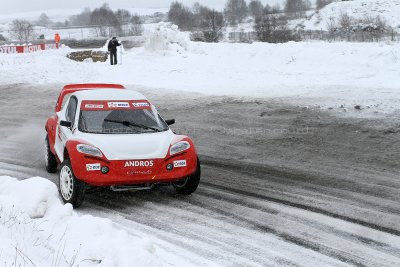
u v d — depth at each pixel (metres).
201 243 6.00
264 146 11.35
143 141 7.53
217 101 16.88
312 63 23.83
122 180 7.11
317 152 10.62
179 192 8.00
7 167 9.96
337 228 6.45
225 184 8.59
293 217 6.87
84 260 4.91
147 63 27.38
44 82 23.42
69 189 7.22
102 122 7.97
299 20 83.88
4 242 4.81
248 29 81.94
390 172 9.06
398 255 5.64
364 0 70.12
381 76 19.58
